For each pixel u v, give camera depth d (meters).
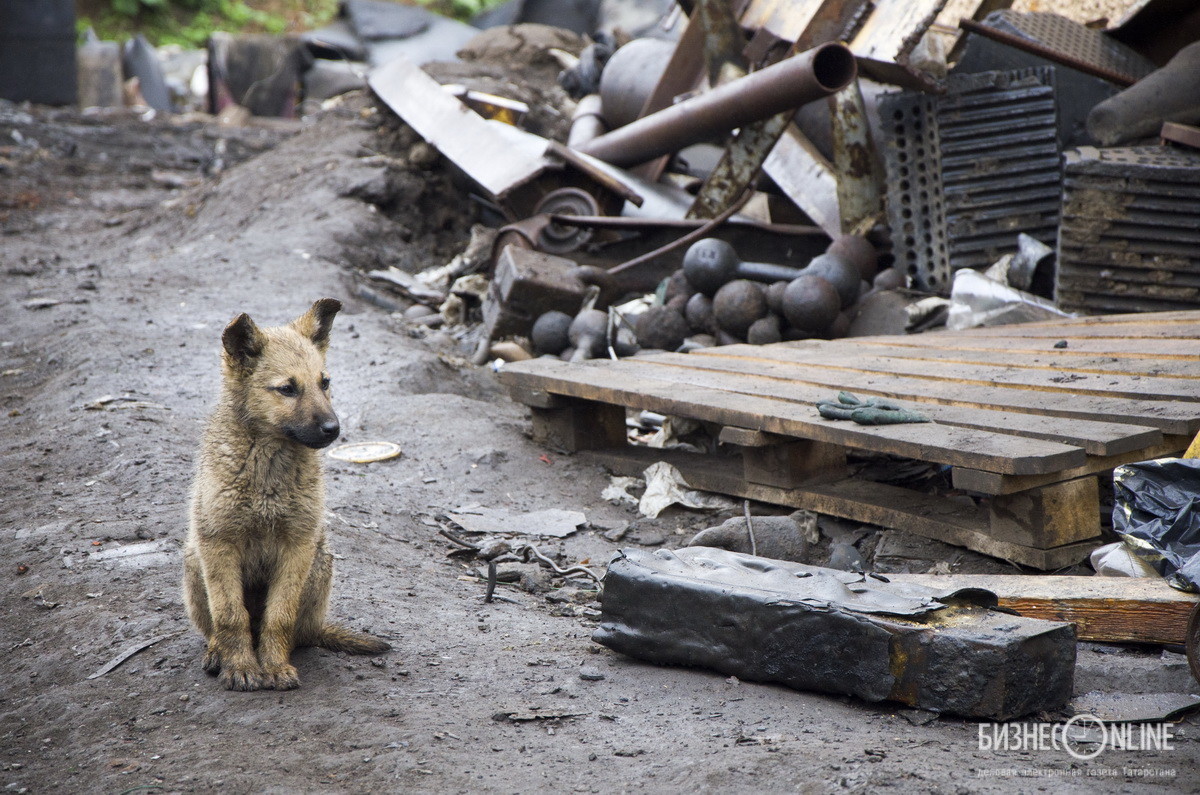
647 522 6.15
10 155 18.95
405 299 11.70
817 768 2.93
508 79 17.50
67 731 3.46
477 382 9.05
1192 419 4.81
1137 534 4.47
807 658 3.60
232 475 3.64
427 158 13.98
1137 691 3.75
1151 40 9.95
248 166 15.67
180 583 4.49
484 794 2.93
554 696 3.66
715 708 3.52
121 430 6.46
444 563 5.36
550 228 10.31
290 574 3.77
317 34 25.17
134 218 15.87
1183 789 2.86
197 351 8.59
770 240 10.12
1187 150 7.77
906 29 8.55
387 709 3.48
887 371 6.48
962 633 3.35
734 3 10.79
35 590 4.49
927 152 8.98
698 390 6.37
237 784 3.03
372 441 7.09
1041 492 4.74
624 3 22.75
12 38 23.39
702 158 13.16
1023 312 7.88
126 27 32.25
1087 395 5.46
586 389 6.68
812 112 11.03
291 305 10.26
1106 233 7.61
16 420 7.15
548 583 5.16
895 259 9.21
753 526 5.40
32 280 11.59
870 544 5.59
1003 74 8.81
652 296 10.01
